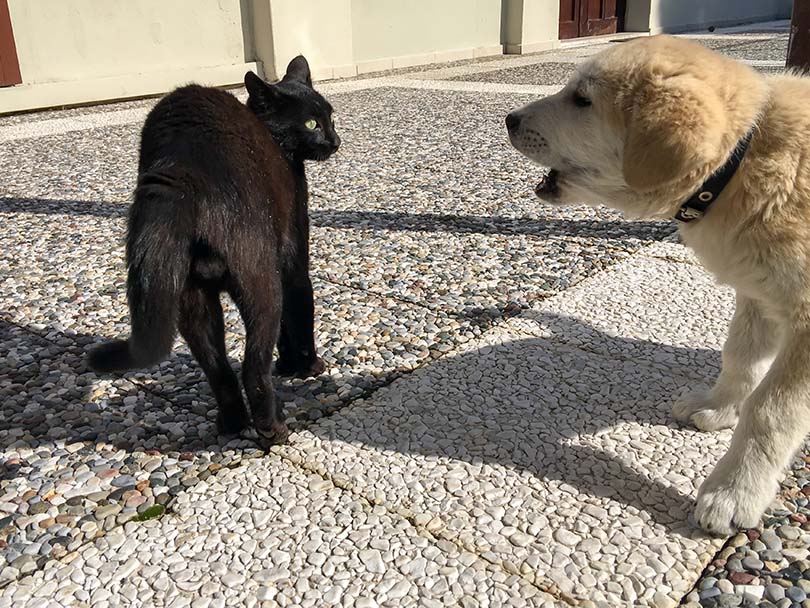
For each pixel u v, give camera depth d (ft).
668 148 1.61
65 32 6.95
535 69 9.50
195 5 7.78
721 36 13.52
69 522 1.66
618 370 2.32
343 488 1.77
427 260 3.32
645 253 3.34
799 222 1.59
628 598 1.43
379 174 4.85
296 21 8.41
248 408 2.09
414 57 10.11
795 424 1.60
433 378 2.29
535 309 2.77
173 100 1.81
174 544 1.59
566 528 1.63
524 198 4.25
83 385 2.29
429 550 1.56
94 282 3.13
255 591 1.46
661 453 1.90
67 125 6.36
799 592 1.43
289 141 2.02
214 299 1.78
